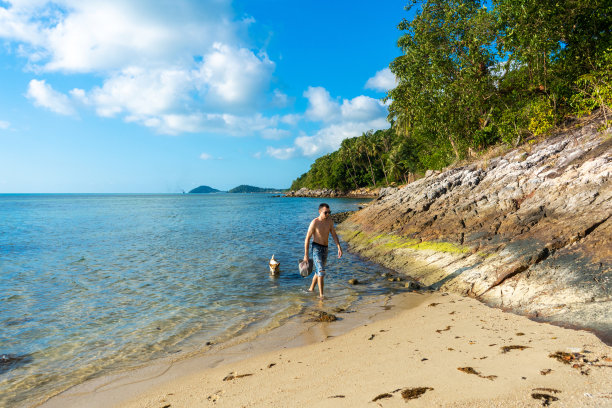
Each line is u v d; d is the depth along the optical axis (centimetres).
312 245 747
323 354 422
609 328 393
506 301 572
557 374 288
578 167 914
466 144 2078
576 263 562
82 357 462
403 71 2039
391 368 346
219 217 3372
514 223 827
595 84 1249
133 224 2755
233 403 308
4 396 365
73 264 1146
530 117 1499
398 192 2039
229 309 657
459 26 1789
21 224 2941
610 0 1367
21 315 636
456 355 364
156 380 388
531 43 1412
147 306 684
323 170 10412
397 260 997
